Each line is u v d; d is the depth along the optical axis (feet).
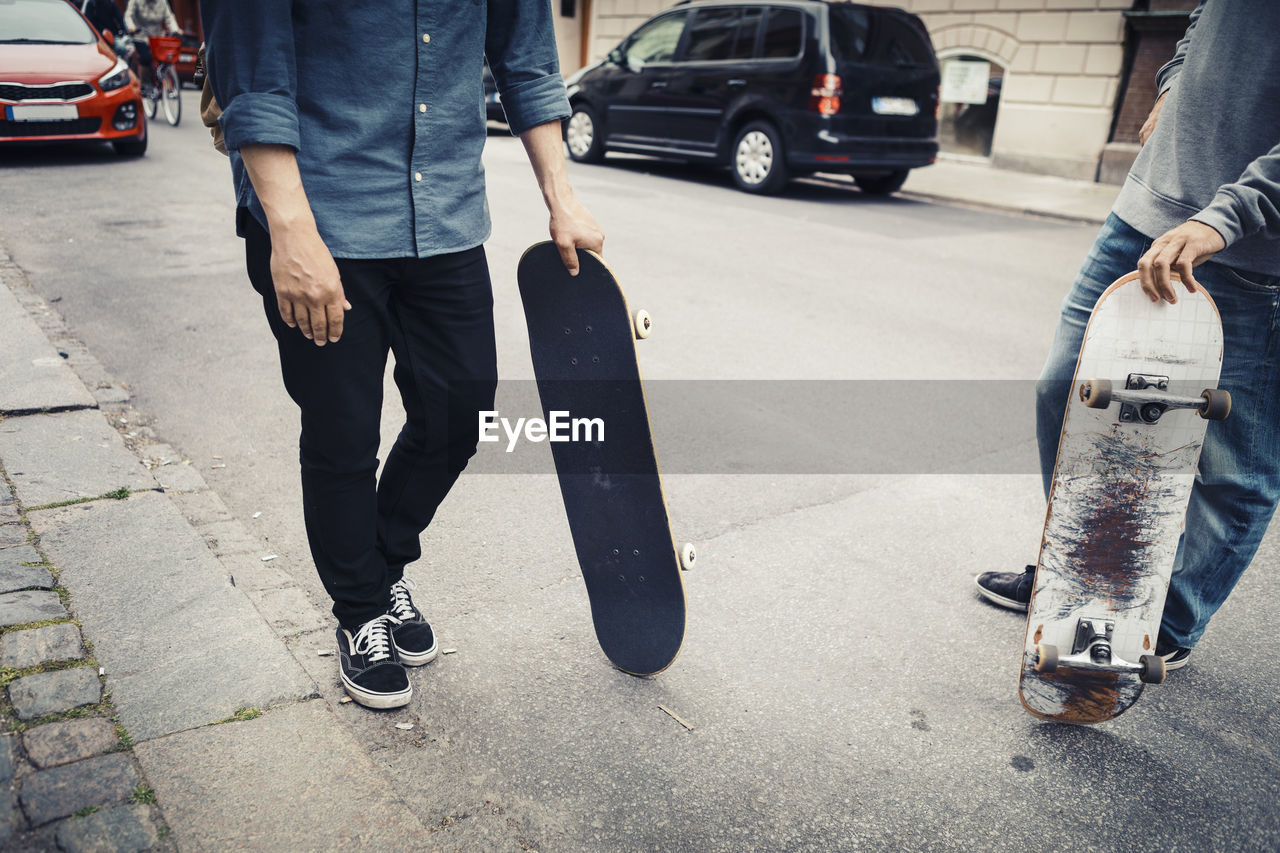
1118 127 38.65
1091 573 6.67
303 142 5.66
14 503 8.61
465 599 8.27
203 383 12.82
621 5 56.13
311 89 5.62
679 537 9.64
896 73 31.19
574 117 38.04
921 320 17.83
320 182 5.71
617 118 36.29
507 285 18.42
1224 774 6.64
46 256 18.43
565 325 6.38
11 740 5.83
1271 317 6.71
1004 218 30.76
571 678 7.29
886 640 8.04
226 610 7.32
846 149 30.63
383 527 7.09
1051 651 6.54
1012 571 9.23
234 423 11.62
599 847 5.72
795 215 28.43
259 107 5.19
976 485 11.17
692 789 6.23
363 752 6.10
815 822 6.01
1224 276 6.60
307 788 5.75
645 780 6.29
